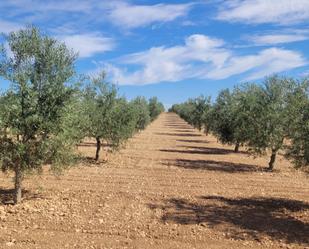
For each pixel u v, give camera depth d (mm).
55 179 16719
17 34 11938
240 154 29906
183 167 21688
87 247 8688
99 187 15414
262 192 15641
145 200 13477
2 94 11711
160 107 94312
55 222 10438
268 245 9359
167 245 9055
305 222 11461
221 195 14773
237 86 29891
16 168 12242
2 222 10344
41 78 12164
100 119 21984
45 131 12094
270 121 21125
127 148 31688
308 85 20344
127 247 8797
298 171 21578
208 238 9695
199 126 55625
